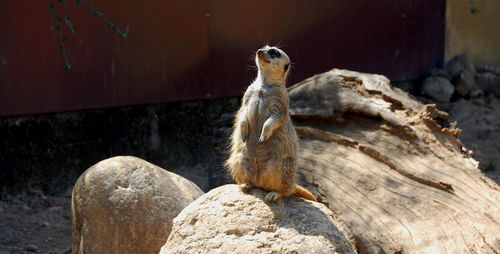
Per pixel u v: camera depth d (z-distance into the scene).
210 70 8.44
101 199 4.47
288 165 3.79
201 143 8.59
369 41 10.09
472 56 12.31
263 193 3.88
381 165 5.49
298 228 3.58
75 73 7.36
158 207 4.50
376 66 10.27
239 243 3.51
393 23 10.41
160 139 8.27
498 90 12.05
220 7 8.38
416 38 10.84
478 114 10.51
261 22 8.80
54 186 7.37
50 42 7.12
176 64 8.14
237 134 4.01
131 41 7.73
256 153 3.83
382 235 4.71
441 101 10.95
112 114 7.83
